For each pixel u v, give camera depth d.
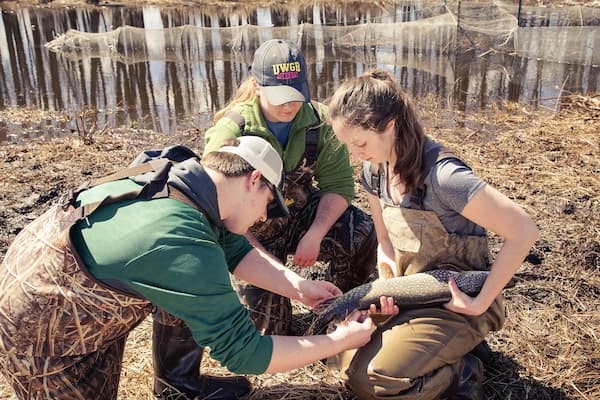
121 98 7.89
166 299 1.88
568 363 2.88
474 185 2.15
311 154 2.97
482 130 6.15
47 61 10.04
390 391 2.35
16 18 14.05
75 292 1.94
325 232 3.02
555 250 3.78
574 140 5.58
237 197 2.03
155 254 1.83
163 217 1.86
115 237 1.86
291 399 2.73
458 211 2.22
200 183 1.93
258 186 2.05
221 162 2.03
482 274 2.37
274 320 3.01
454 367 2.49
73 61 10.05
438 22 12.58
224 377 2.80
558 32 11.34
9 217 4.41
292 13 15.07
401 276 2.56
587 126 5.99
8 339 2.01
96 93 8.14
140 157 2.20
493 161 5.20
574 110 6.67
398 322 2.44
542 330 3.10
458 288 2.35
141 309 2.08
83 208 1.90
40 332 1.98
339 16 14.53
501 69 8.92
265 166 2.04
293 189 3.06
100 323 2.00
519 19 11.73
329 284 2.61
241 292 3.04
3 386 2.76
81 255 1.90
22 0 16.12
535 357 2.92
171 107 7.47
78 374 2.10
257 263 2.50
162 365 2.68
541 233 3.97
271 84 2.72
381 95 2.12
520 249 2.18
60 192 4.81
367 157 2.25
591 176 4.78
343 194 3.09
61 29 12.94
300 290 2.49
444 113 6.82
